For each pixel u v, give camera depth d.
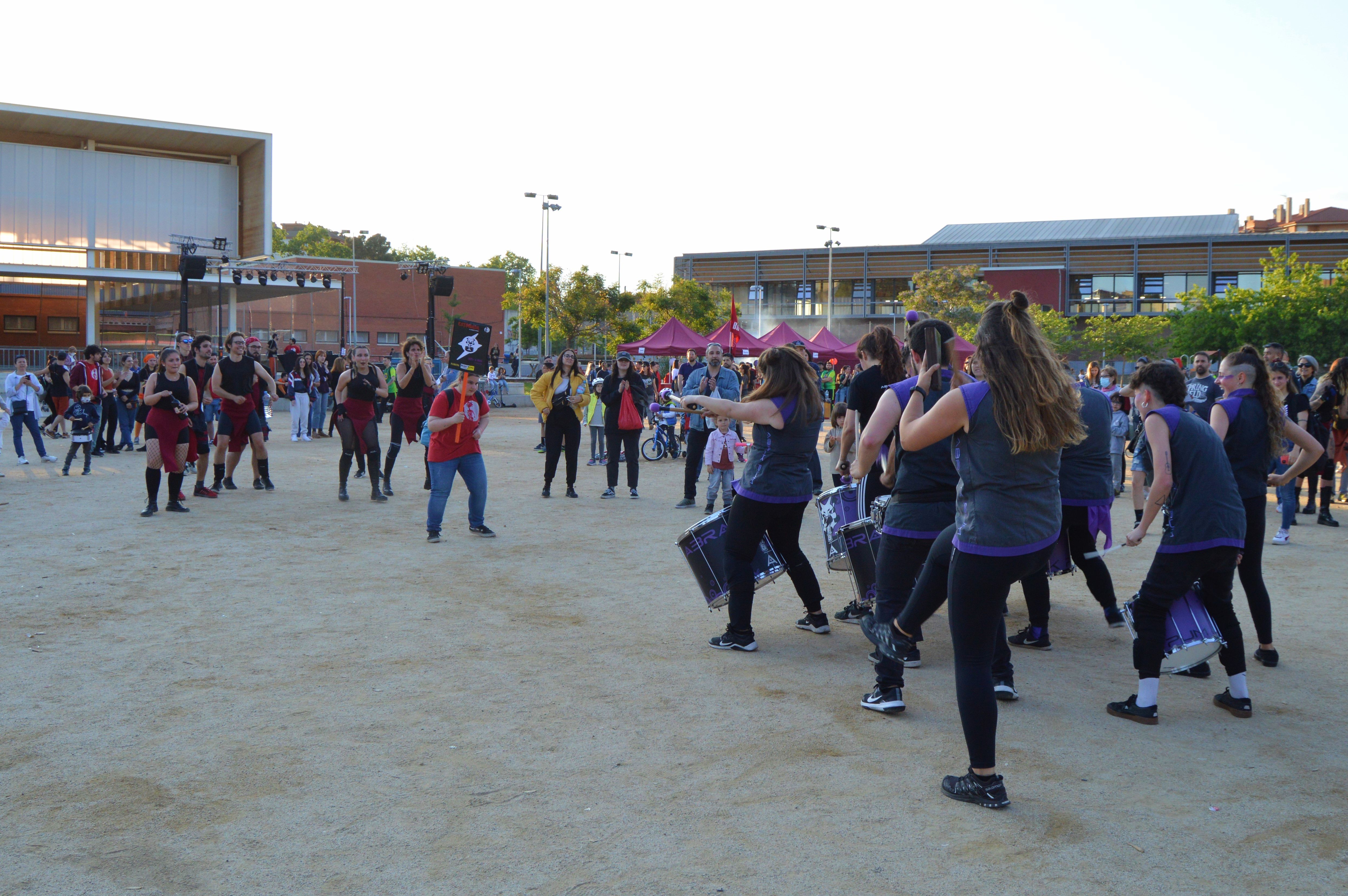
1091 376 14.94
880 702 4.48
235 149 46.84
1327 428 10.21
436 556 8.05
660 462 16.94
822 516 5.96
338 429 11.12
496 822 3.34
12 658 5.14
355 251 89.69
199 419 10.85
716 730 4.25
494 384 36.69
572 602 6.58
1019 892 2.91
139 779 3.66
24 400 14.62
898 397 4.57
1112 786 3.71
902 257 59.31
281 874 2.98
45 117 42.06
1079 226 64.19
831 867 3.05
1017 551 3.39
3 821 3.31
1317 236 51.09
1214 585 4.59
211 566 7.51
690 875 3.00
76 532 8.81
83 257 44.88
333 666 5.09
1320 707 4.67
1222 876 3.03
